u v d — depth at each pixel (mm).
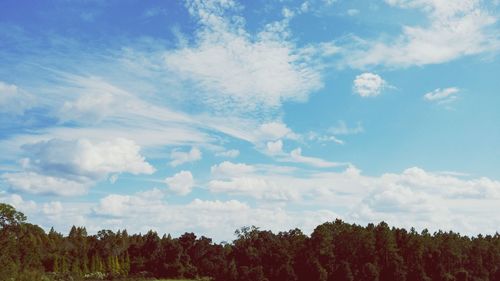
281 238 176125
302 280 147875
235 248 174125
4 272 127375
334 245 156250
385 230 154750
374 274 141500
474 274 161875
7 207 137125
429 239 161750
